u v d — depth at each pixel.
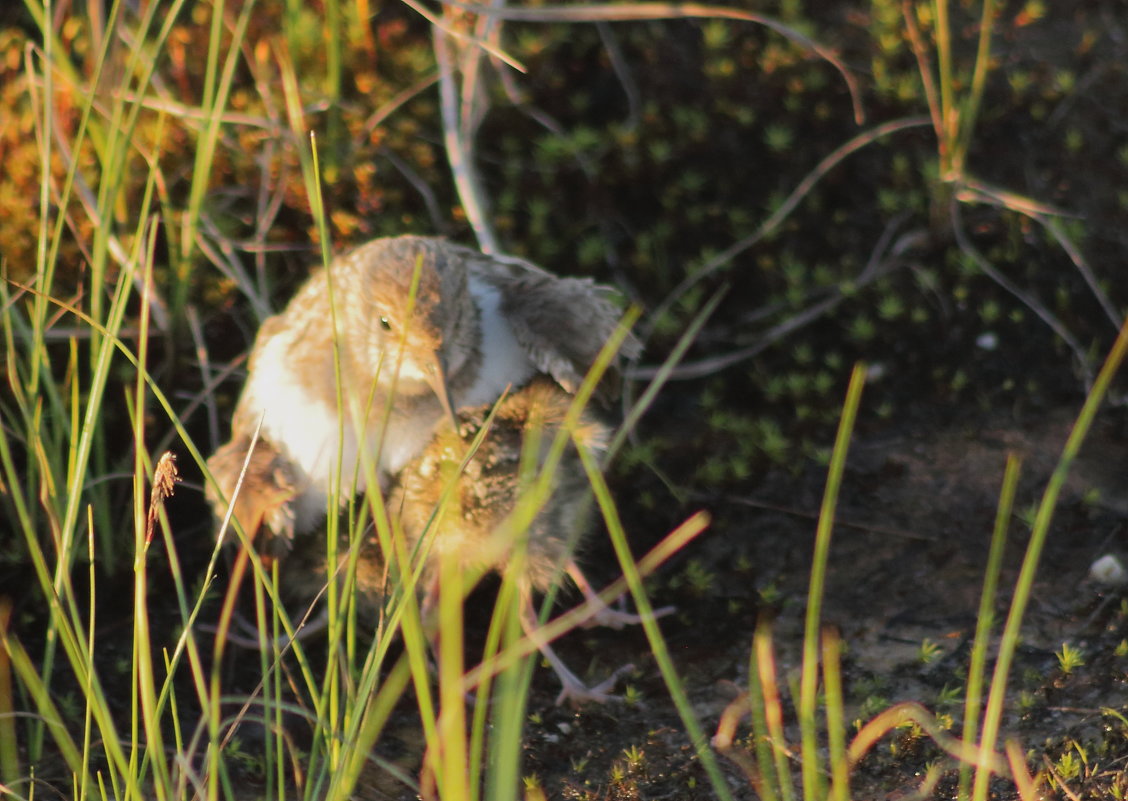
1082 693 8.35
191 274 11.08
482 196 11.62
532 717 8.81
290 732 8.77
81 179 10.54
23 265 11.07
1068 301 11.09
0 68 12.09
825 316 11.30
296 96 10.43
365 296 8.45
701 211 11.77
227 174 11.82
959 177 11.17
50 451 9.21
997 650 8.85
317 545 9.12
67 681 9.07
